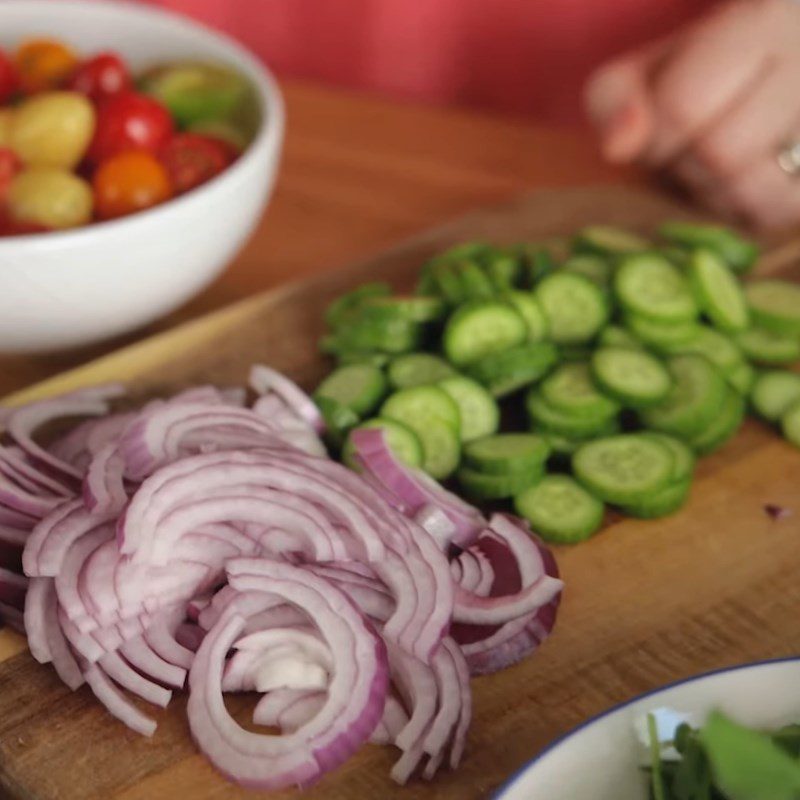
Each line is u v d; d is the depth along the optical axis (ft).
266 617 2.03
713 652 2.07
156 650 2.02
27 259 2.23
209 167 2.41
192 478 2.06
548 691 2.03
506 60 3.12
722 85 2.72
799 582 2.14
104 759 1.97
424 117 2.91
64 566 2.03
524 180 2.78
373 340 2.36
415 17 3.10
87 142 2.44
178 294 2.39
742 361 2.40
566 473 2.27
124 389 2.34
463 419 2.27
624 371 2.28
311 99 2.94
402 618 2.01
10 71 2.53
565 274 2.41
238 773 1.93
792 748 1.87
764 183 2.69
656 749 1.86
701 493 2.24
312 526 2.05
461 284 2.39
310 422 2.27
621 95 2.79
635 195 2.72
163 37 2.64
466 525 2.15
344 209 2.72
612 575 2.15
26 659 2.05
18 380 2.42
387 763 1.96
